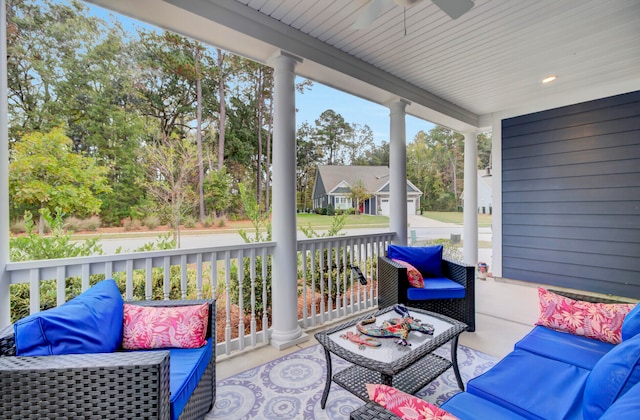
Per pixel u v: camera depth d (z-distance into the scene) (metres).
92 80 6.61
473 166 5.46
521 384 1.31
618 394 0.89
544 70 3.56
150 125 7.04
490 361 2.41
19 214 4.68
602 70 3.58
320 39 2.88
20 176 4.74
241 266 2.61
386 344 1.65
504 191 5.03
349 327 1.91
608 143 4.05
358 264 3.68
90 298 1.47
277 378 2.19
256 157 9.03
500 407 1.19
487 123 5.17
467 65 3.42
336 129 12.51
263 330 2.77
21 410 1.01
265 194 8.95
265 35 2.52
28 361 1.06
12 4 5.84
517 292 4.41
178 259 2.27
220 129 8.31
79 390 1.03
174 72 7.57
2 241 1.64
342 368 2.32
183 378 1.36
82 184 5.26
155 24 2.27
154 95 7.35
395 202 3.97
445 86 4.01
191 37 2.45
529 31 2.75
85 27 6.55
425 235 9.79
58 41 6.31
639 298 3.84
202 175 6.81
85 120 6.48
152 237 6.11
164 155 6.31
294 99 2.78
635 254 3.88
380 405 0.91
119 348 1.57
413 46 3.01
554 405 1.17
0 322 1.62
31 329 1.14
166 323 1.62
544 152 4.60
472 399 1.25
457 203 12.70
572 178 4.36
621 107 3.95
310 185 11.62
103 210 6.07
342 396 1.98
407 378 1.82
